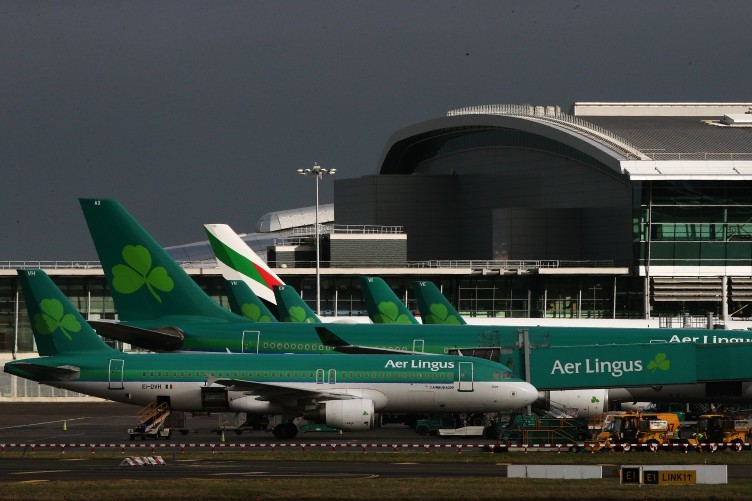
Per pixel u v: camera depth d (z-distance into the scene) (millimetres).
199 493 127875
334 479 142125
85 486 133875
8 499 123875
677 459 169875
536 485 135500
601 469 144375
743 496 128000
